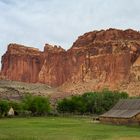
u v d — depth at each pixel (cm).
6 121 12044
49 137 6209
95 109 17975
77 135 6825
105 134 7131
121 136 6738
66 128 8819
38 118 14562
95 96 18388
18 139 5575
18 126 9425
